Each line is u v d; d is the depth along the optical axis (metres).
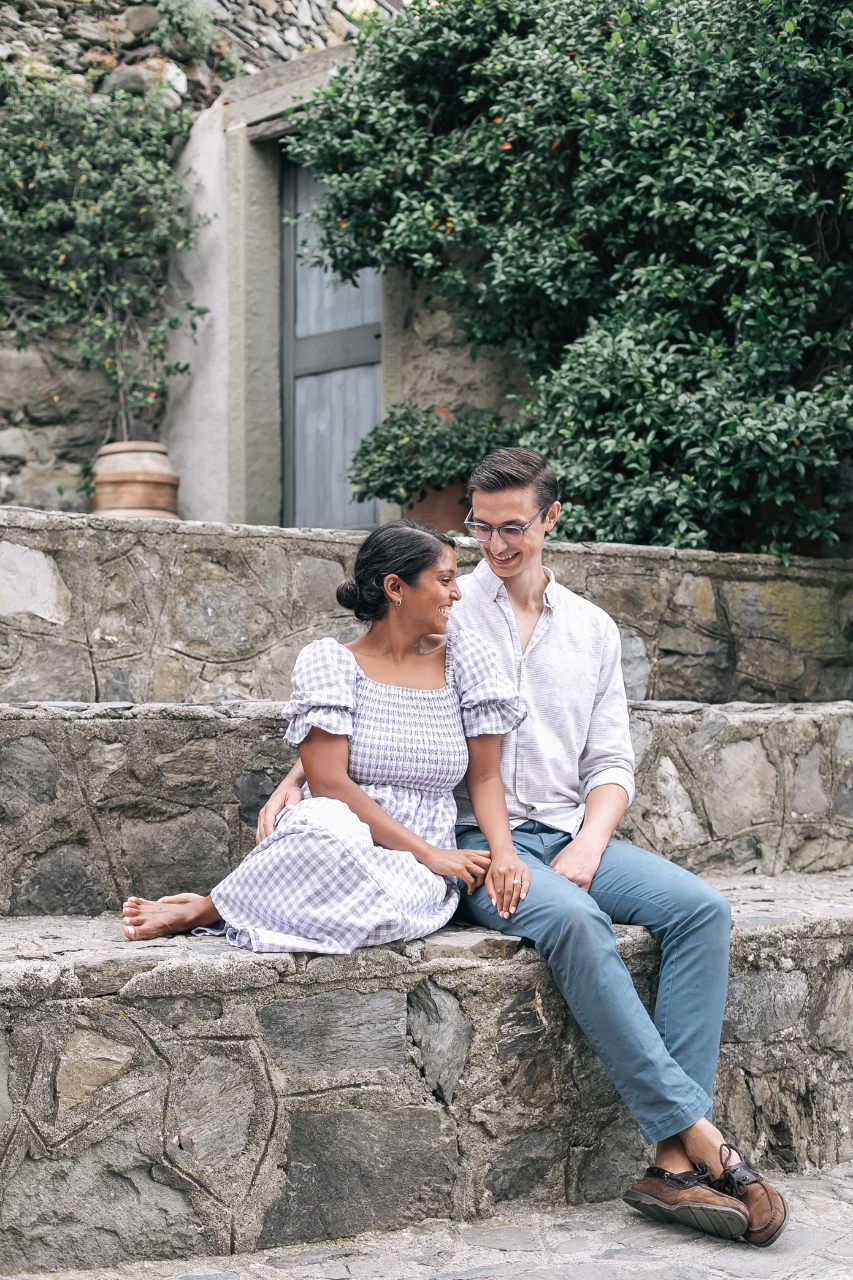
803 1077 2.49
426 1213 2.10
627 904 2.30
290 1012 2.03
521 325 5.07
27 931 2.37
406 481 5.11
